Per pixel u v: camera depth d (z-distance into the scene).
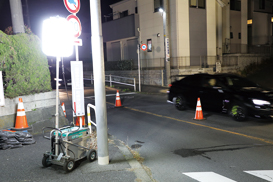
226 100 8.73
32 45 7.58
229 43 24.53
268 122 8.24
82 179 4.11
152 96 15.59
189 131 7.53
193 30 20.64
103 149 4.71
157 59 22.16
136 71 22.34
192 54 20.67
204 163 5.07
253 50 26.12
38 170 4.49
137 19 23.70
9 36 6.93
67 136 4.48
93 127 7.98
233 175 4.46
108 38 27.14
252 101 7.90
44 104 7.90
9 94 6.89
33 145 5.96
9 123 6.89
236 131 7.32
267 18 28.48
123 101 13.88
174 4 19.72
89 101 14.15
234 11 25.16
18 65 7.06
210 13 21.61
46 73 8.08
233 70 22.08
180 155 5.58
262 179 4.28
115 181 4.04
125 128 8.11
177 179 4.35
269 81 18.70
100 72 4.50
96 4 4.39
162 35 21.47
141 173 4.35
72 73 6.67
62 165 4.32
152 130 7.79
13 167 4.62
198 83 10.05
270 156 5.35
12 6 7.77
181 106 10.72
